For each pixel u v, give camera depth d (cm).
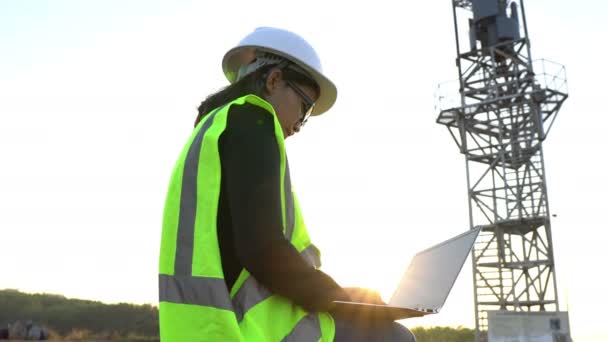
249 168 139
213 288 134
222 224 145
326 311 145
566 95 2533
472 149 2733
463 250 166
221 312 131
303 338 140
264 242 133
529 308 2584
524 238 2627
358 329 150
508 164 2647
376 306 144
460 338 2892
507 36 2698
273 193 138
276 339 137
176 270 142
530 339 2433
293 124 183
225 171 143
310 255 161
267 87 179
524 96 2589
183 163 152
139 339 3603
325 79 186
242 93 181
